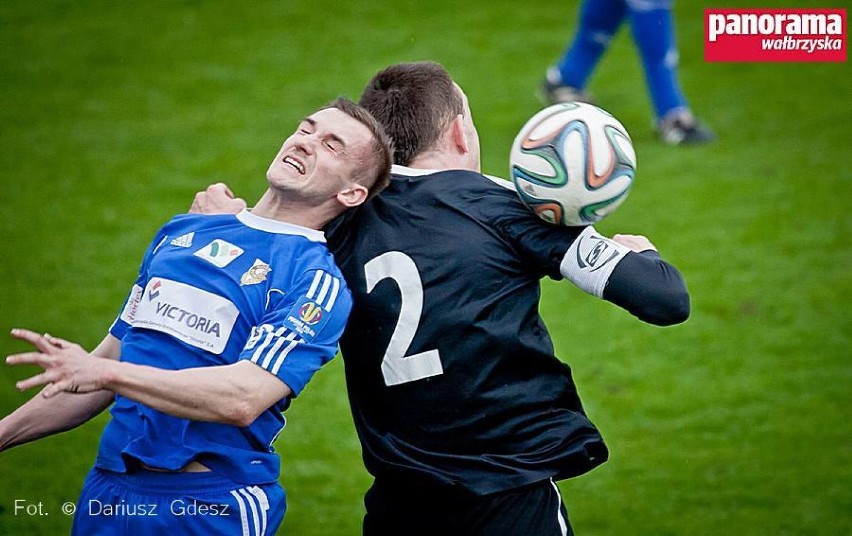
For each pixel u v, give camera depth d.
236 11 33.09
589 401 17.58
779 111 27.59
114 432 8.98
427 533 9.44
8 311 19.73
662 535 14.25
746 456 16.05
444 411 9.03
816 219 22.91
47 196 23.92
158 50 30.72
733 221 22.97
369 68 29.69
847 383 17.80
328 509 14.88
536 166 8.59
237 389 8.12
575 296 21.00
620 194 8.65
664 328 19.66
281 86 28.84
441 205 9.27
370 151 9.03
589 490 15.39
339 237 9.50
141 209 23.52
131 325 9.13
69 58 30.17
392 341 9.07
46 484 15.05
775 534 14.17
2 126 26.81
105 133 26.64
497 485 8.95
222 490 8.90
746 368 18.36
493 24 32.28
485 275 8.99
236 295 8.72
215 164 25.30
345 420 17.27
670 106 26.17
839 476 15.44
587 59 27.12
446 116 9.86
